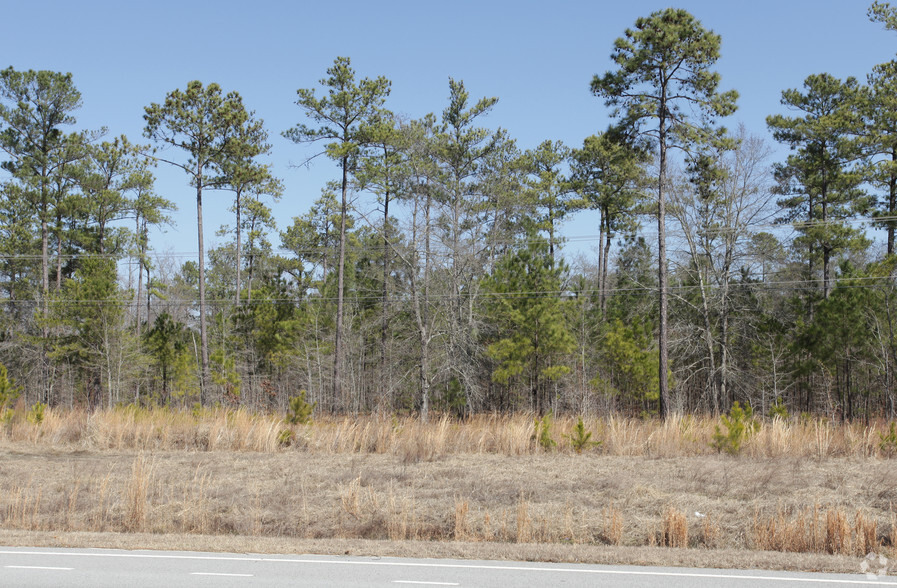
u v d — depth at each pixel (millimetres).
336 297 40188
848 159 38188
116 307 36719
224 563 9078
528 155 46344
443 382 34281
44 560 9180
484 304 35031
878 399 31641
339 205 36500
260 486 14727
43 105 40906
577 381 33031
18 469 16719
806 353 29719
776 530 10719
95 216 46469
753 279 35406
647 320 36031
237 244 48375
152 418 22953
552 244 45375
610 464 16766
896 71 36688
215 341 41812
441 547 10148
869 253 40438
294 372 41375
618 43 27547
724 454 18172
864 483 13953
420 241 34094
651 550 10016
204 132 36250
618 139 28656
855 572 8742
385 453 19469
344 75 34500
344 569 8742
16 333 41281
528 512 11828
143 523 12102
